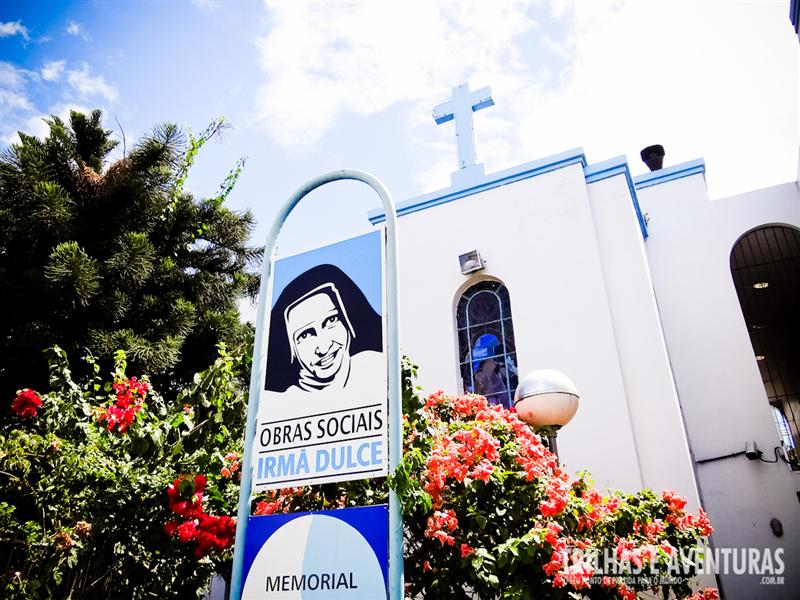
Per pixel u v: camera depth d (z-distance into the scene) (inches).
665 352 234.2
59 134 278.8
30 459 142.1
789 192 307.7
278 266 114.7
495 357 267.1
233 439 148.6
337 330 101.8
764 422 263.6
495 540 118.3
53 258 221.8
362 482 126.6
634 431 225.3
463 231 291.3
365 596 81.9
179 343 250.4
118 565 137.8
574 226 266.4
